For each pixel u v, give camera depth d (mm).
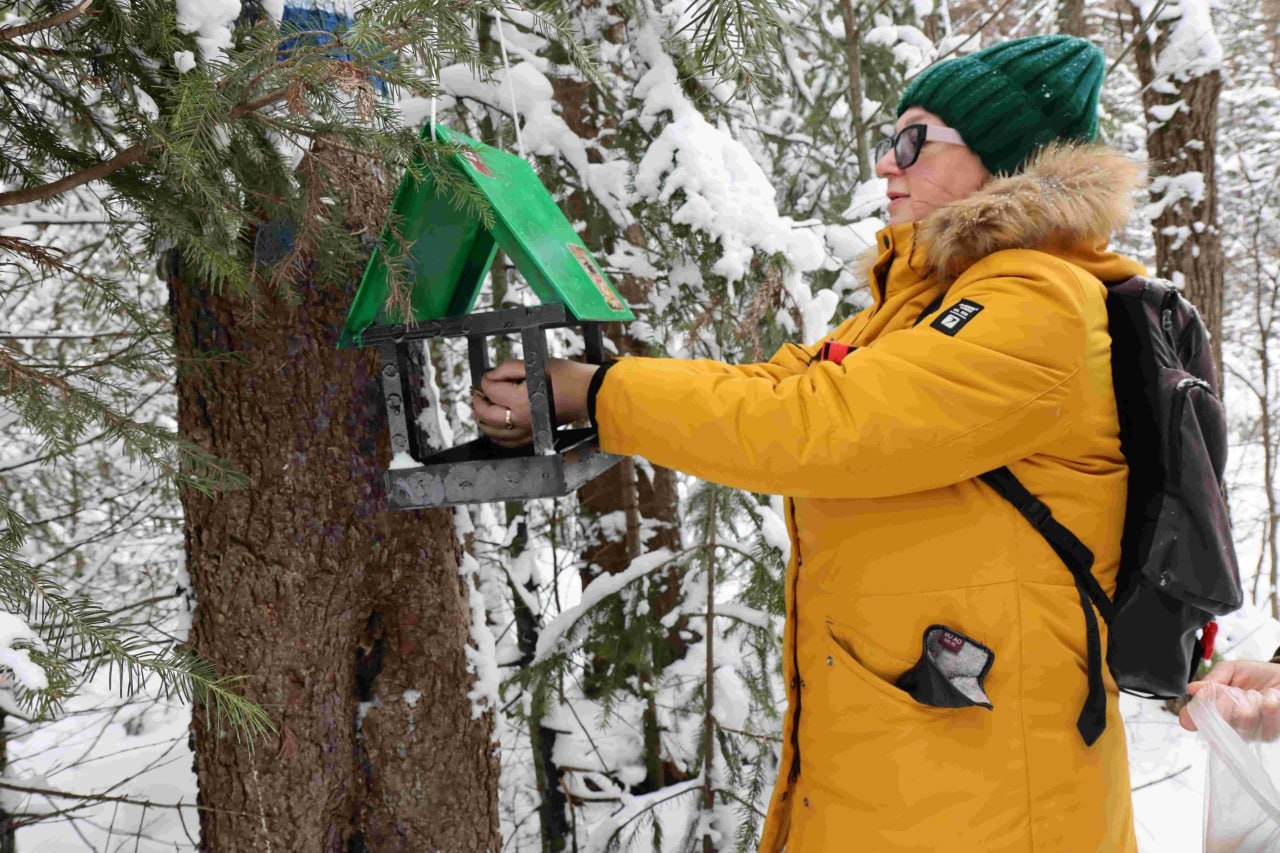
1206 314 4906
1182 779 4055
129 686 1062
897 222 1334
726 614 2674
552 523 3703
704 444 1086
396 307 1158
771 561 2469
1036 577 1075
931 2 4352
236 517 1609
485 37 2494
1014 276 1071
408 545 1795
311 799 1691
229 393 1591
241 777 1647
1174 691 1124
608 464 1379
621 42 2672
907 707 1098
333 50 1094
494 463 1139
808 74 4148
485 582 3562
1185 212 4902
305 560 1636
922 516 1110
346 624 1722
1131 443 1112
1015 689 1070
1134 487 1111
